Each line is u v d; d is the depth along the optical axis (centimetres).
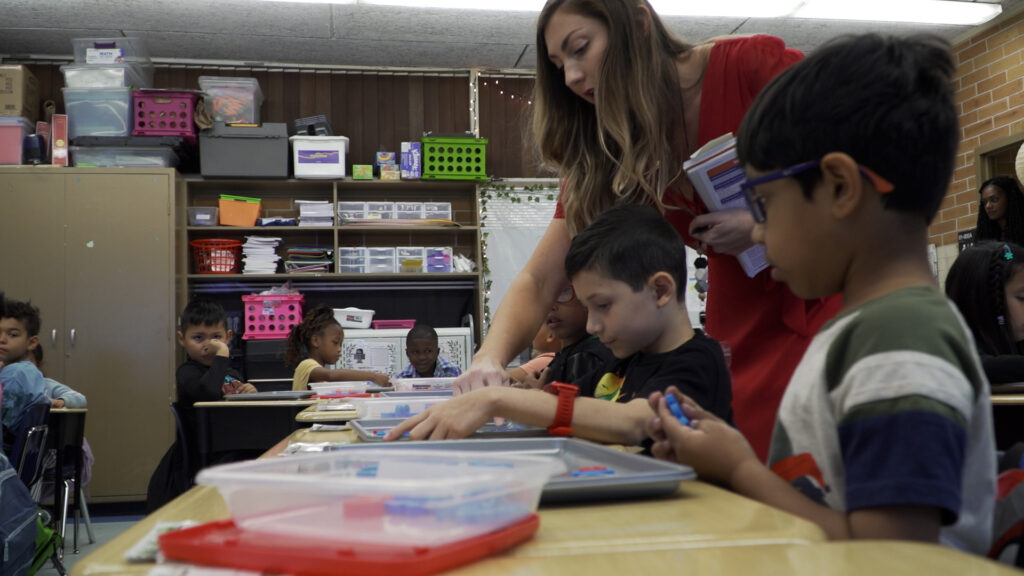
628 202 147
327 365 446
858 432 57
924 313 59
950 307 61
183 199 553
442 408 100
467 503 46
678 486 63
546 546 47
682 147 149
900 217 65
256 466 57
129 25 538
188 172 590
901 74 64
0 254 515
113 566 45
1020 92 521
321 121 569
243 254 570
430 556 41
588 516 56
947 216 575
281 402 288
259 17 532
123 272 521
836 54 67
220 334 381
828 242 66
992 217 465
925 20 546
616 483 60
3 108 534
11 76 537
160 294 523
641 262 116
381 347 543
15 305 355
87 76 536
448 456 59
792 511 61
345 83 612
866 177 64
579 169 152
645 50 137
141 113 538
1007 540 69
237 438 305
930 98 65
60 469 319
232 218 562
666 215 154
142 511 508
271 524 47
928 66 65
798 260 68
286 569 42
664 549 45
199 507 59
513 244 607
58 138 527
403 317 598
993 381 222
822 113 65
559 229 159
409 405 155
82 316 516
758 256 134
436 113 620
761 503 60
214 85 559
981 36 553
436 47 585
